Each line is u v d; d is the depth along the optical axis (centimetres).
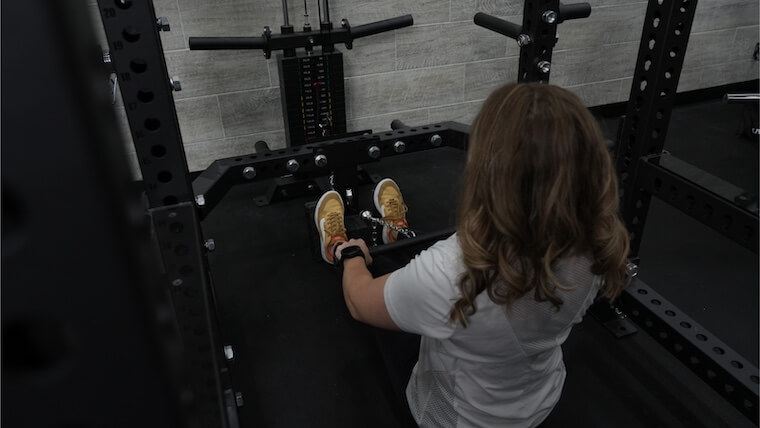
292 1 262
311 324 196
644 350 182
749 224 136
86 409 15
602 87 344
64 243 13
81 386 14
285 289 214
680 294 203
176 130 111
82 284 13
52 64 12
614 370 174
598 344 184
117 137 14
